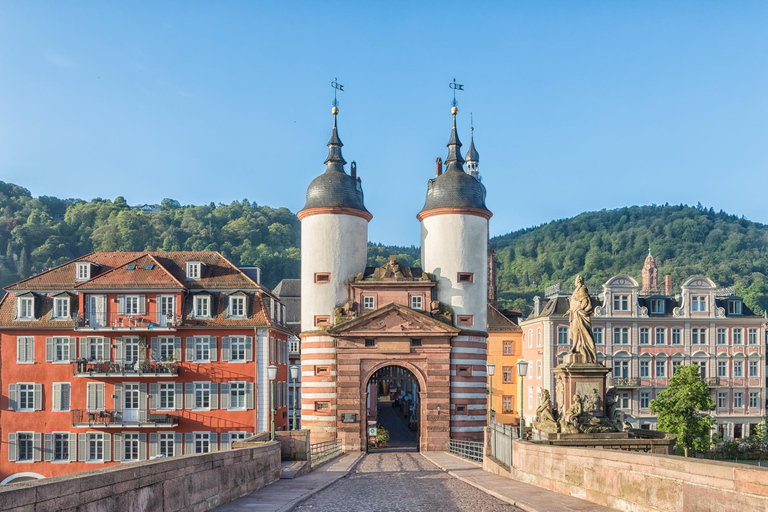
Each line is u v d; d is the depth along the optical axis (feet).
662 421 210.79
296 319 283.38
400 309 168.04
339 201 176.14
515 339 284.61
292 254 606.14
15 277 493.77
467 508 61.87
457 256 175.22
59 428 177.78
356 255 177.17
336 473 106.52
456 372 170.91
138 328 178.81
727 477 40.32
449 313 172.76
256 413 179.42
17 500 31.63
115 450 177.68
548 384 253.85
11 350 180.34
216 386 179.93
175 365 179.32
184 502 53.42
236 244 622.54
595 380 92.63
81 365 178.50
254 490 77.71
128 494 42.96
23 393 179.22
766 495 37.14
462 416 169.68
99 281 182.80
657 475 48.65
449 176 179.52
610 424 90.17
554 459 72.64
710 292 265.75
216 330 181.57
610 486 57.36
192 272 188.96
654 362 261.03
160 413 178.91
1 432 177.78
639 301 265.13
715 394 261.85
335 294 173.78
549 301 267.18
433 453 160.76
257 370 180.45
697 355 262.88
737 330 265.75
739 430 261.85
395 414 325.01
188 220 611.06
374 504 66.18
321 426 169.07
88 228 567.18
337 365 168.35
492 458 109.09
